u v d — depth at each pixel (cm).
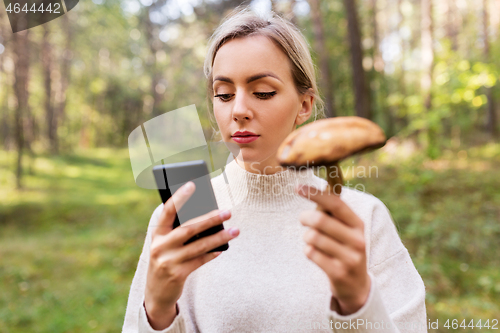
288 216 111
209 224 73
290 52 92
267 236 110
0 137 1808
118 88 2708
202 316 111
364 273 64
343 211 62
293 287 104
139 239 726
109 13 1836
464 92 727
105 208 1055
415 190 634
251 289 106
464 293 382
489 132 1581
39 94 2369
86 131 2997
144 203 1066
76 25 1908
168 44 1855
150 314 82
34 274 587
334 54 1436
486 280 391
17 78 1326
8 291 525
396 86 2070
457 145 1335
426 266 412
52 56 2173
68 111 2906
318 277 105
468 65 736
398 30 2272
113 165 2034
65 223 941
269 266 108
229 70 89
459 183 681
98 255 666
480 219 521
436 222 506
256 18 97
